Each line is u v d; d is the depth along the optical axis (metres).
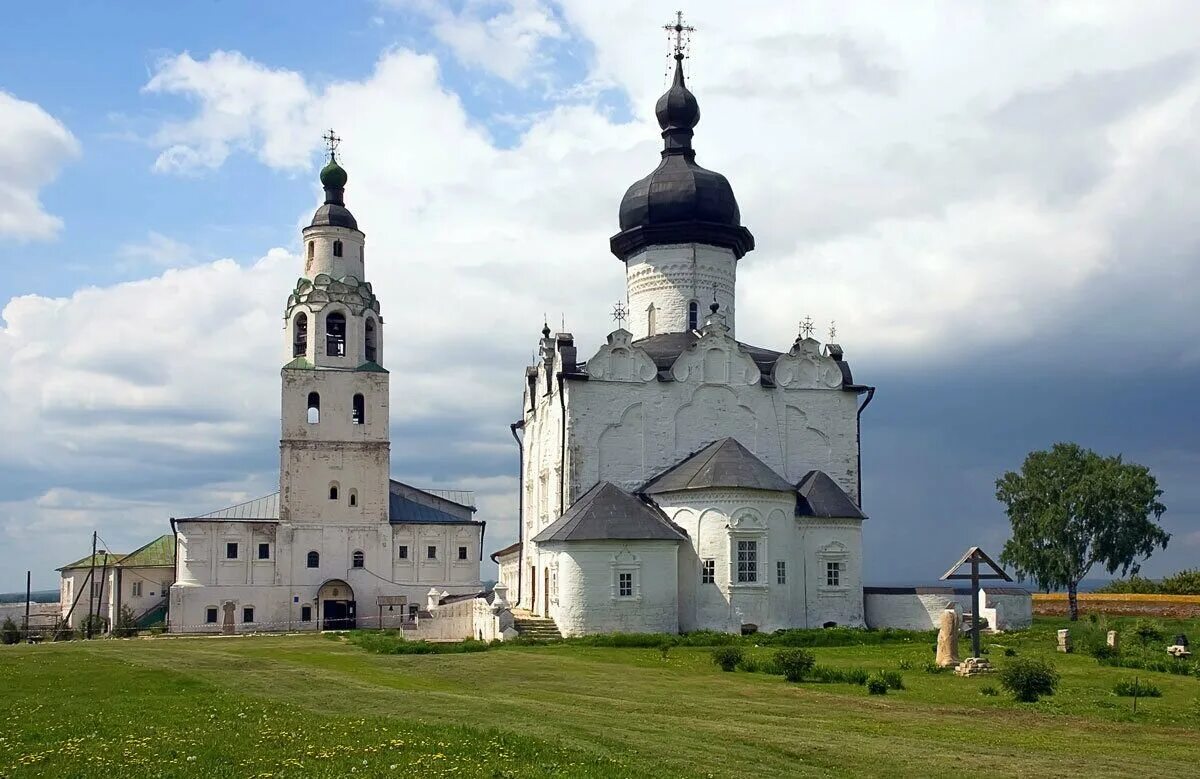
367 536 88.69
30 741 21.92
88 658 41.12
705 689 33.62
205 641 58.88
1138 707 31.09
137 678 33.81
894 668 39.75
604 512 54.84
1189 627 61.91
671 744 23.14
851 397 64.81
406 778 18.38
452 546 90.56
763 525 55.09
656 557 54.28
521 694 31.89
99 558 101.19
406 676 36.94
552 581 54.78
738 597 54.34
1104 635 51.00
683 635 51.53
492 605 53.16
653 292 69.06
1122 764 22.95
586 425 60.28
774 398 63.47
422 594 89.19
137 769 18.91
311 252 92.88
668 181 69.00
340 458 89.12
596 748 22.25
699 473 56.44
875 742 24.52
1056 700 32.03
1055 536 79.81
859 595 58.59
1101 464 81.38
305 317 91.12
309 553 87.50
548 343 66.00
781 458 63.03
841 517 58.53
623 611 53.44
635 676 36.94
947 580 39.69
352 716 25.81
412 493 95.56
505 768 19.47
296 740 21.77
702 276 68.69
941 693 33.41
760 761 22.00
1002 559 83.31
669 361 63.09
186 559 85.81
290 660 41.56
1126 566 79.88
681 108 71.44
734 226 69.06
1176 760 23.72
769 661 40.28
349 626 87.06
